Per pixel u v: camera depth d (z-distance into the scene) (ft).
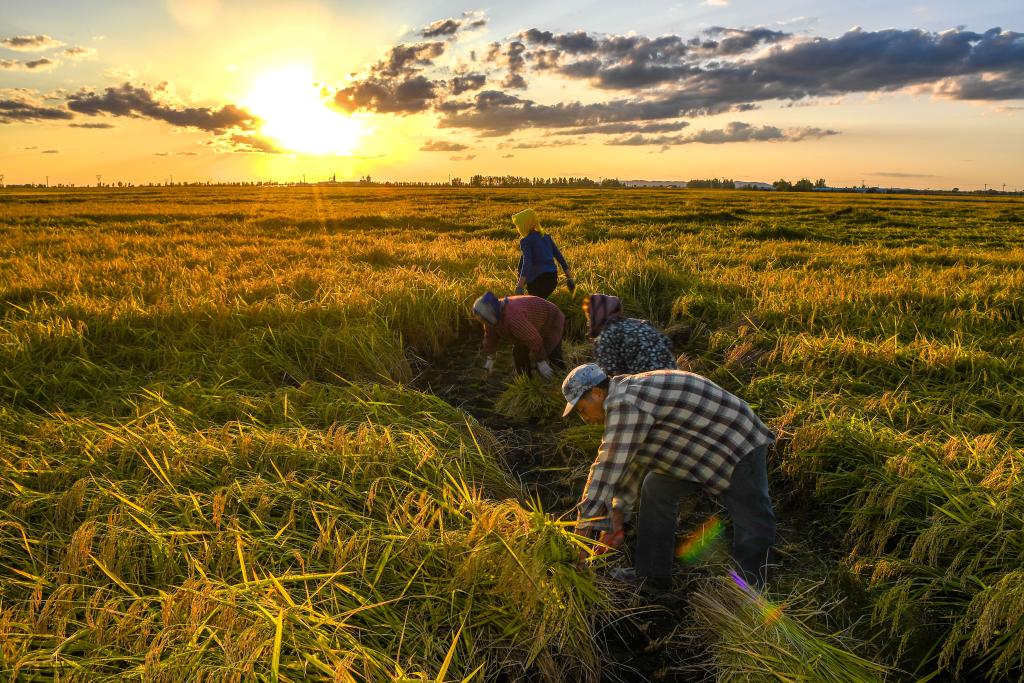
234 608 7.70
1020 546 9.65
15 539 9.43
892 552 11.04
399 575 9.30
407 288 25.49
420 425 15.02
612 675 9.04
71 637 7.58
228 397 15.72
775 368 18.88
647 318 25.66
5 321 21.26
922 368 18.01
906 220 98.12
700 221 86.63
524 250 21.38
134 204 133.59
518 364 19.57
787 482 13.82
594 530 10.39
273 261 38.52
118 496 10.02
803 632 8.98
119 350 19.15
